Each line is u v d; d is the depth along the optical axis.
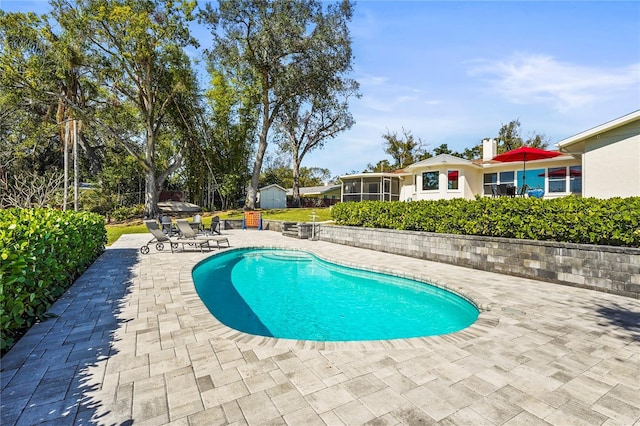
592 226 6.30
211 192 32.22
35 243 4.18
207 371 3.03
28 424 2.25
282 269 9.83
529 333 4.00
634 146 8.95
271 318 5.89
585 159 9.86
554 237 6.93
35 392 2.65
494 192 15.27
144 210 24.66
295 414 2.39
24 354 3.34
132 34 19.61
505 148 37.97
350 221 13.19
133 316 4.53
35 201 18.72
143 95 22.88
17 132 22.00
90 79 21.39
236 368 3.09
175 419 2.32
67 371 3.00
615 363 3.24
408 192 24.23
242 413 2.40
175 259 9.28
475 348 3.57
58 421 2.29
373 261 9.30
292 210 25.55
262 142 26.14
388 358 3.32
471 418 2.37
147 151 23.23
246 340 3.73
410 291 7.49
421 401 2.57
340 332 5.27
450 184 17.75
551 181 15.78
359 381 2.87
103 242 10.84
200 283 8.01
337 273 9.30
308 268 9.97
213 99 27.05
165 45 21.25
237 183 29.77
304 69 24.41
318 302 6.77
